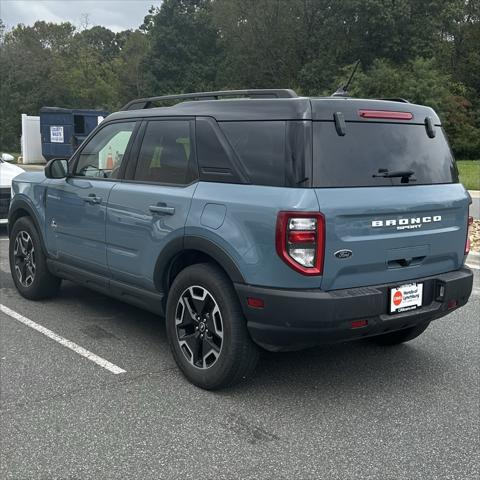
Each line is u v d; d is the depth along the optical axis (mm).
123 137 4773
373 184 3662
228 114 3920
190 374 4047
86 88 58156
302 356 4684
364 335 3654
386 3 42344
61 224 5316
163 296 4320
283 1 47000
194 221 3867
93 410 3682
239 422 3562
